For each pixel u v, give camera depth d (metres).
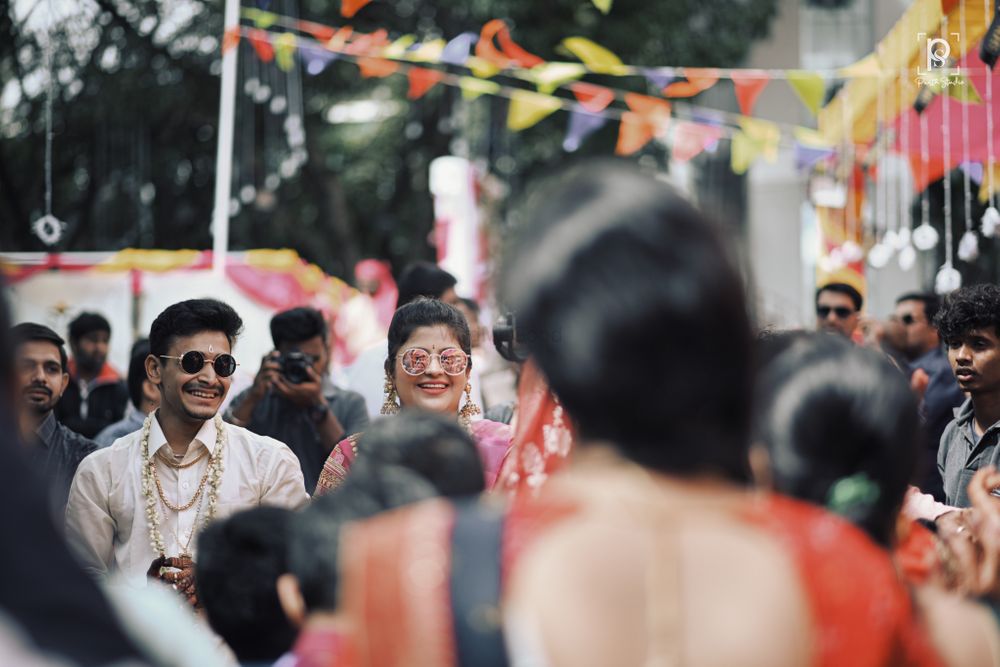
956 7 6.11
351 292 12.33
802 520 1.79
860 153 8.21
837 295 7.48
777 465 2.31
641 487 1.74
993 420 4.88
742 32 18.20
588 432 1.80
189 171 17.47
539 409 3.08
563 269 1.78
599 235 1.77
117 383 8.02
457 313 4.61
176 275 10.19
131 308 10.14
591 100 7.90
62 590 1.43
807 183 10.02
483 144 17.92
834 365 2.34
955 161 7.30
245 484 4.48
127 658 1.46
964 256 6.79
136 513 4.39
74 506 4.39
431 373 4.47
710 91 18.48
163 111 15.97
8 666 1.40
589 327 1.75
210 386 4.40
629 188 1.82
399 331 4.56
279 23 8.00
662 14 16.91
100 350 8.27
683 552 1.68
